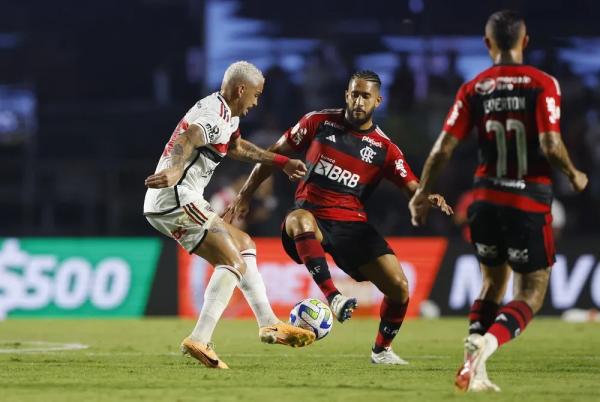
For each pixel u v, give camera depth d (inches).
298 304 1043.3
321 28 2748.5
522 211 808.9
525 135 808.3
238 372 973.8
